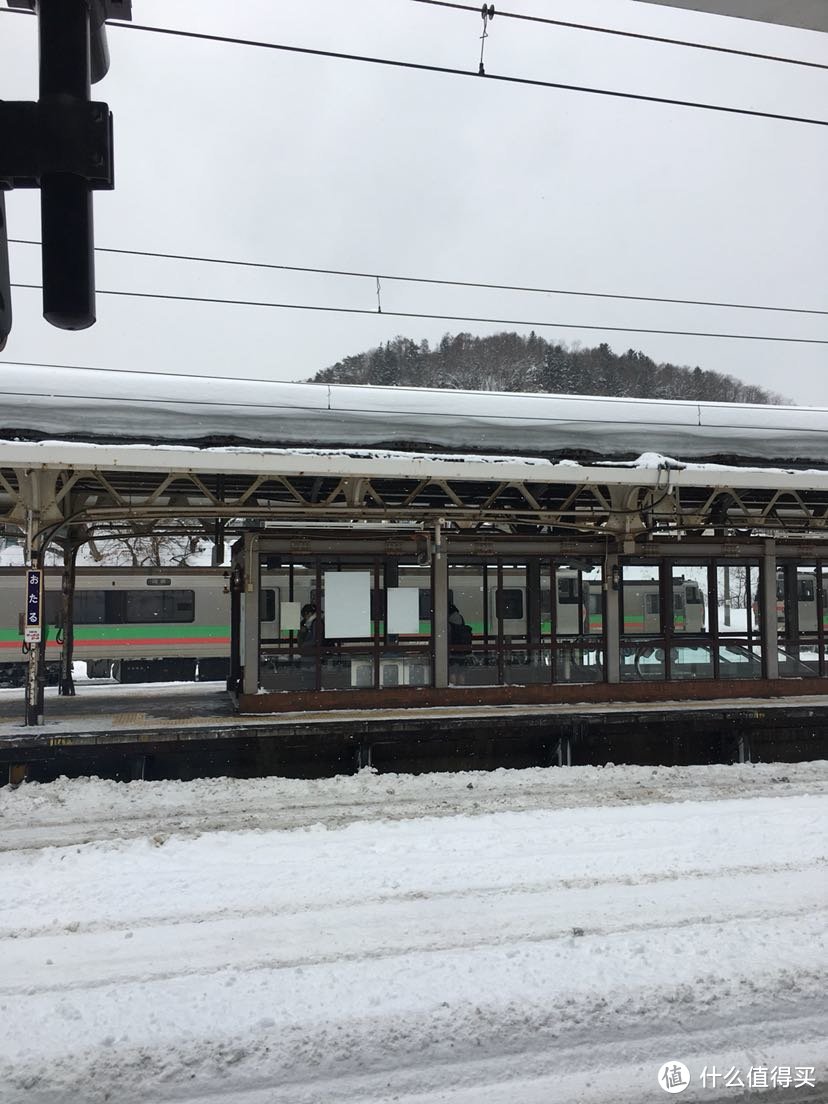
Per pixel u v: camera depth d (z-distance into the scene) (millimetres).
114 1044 4215
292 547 12047
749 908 5992
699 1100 3814
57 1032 4305
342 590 12195
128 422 9695
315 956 5262
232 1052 4148
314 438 10227
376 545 12328
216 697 13930
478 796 9914
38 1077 3965
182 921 5863
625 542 12891
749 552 13617
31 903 6199
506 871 6828
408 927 5711
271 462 10031
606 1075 3984
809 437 11625
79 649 22750
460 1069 4027
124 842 7762
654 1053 4152
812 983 4777
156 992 4707
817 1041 4258
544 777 10852
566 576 12969
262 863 7098
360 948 5379
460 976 4859
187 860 7223
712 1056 4133
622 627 13102
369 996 4641
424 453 10508
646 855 7207
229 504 11750
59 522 11102
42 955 5301
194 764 10641
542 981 4793
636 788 10305
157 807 9375
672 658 13273
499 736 11547
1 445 9297
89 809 9289
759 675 13602
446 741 11422
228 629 23688
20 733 10211
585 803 9477
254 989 4727
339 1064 4074
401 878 6684
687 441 11281
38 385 9508
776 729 12477
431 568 12508
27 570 10812
